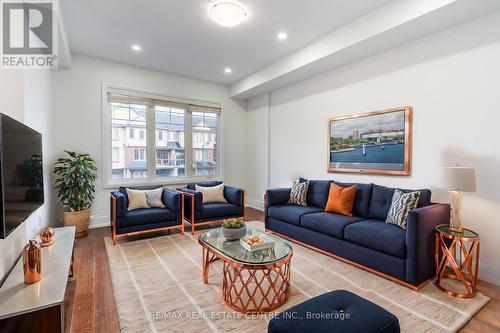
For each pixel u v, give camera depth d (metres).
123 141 4.68
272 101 5.38
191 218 3.94
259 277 2.57
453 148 2.76
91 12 2.96
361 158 3.66
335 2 2.76
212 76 5.25
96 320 1.89
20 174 1.72
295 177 4.84
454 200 2.40
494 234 2.49
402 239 2.36
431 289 2.32
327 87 4.16
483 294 2.24
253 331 1.77
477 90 2.58
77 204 3.79
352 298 1.51
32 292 1.48
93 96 4.29
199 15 3.03
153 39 3.64
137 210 3.73
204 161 5.64
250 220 4.77
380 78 3.42
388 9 2.77
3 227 1.37
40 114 3.06
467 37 2.64
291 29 3.35
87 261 2.94
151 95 4.86
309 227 3.25
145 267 2.77
